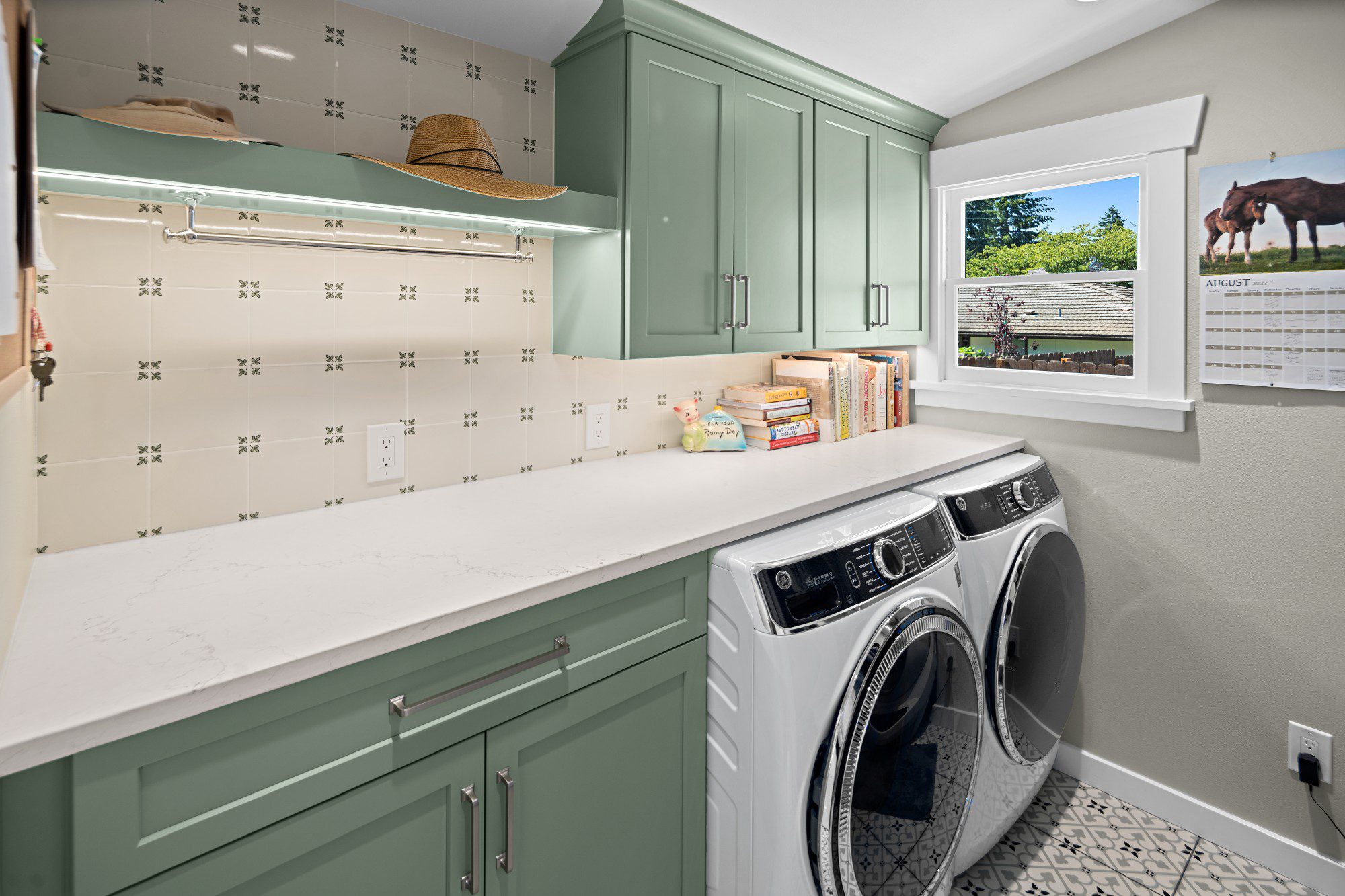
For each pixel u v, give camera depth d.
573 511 1.51
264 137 1.38
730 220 1.85
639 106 1.63
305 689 0.89
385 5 1.50
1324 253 1.71
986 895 1.76
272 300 1.42
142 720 0.76
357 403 1.56
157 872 0.80
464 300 1.71
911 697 1.40
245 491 1.42
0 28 0.61
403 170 1.28
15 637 0.92
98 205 1.22
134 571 1.16
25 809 0.73
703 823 1.43
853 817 1.31
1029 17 1.84
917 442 2.27
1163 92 1.94
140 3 1.24
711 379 2.33
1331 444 1.75
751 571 1.30
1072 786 2.22
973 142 2.35
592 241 1.73
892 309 2.38
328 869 0.94
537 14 1.59
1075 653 2.04
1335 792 1.78
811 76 1.99
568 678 1.17
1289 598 1.83
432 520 1.45
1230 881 1.82
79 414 1.23
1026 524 1.87
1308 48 1.71
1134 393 2.10
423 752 1.01
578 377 1.96
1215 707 1.96
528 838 1.15
